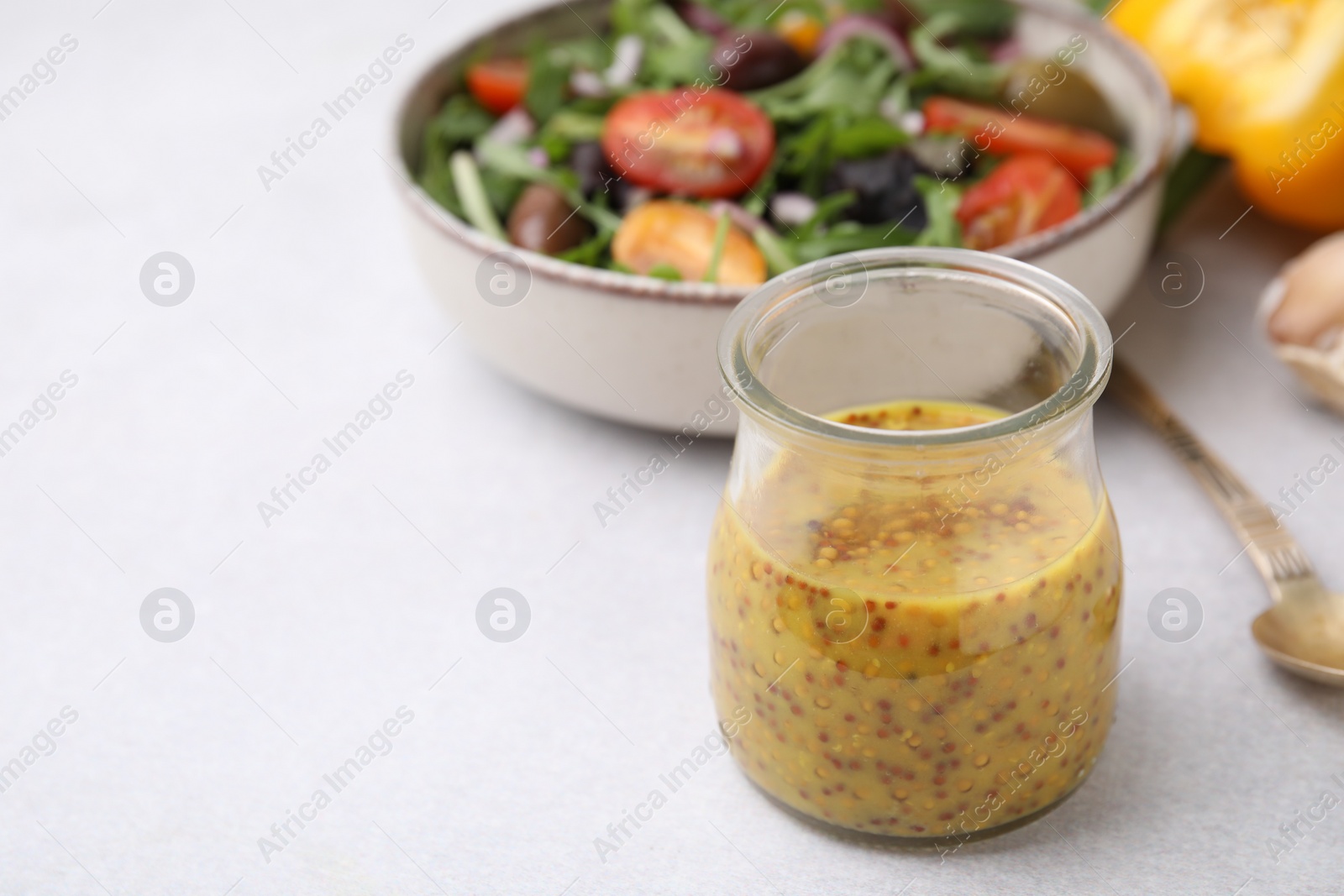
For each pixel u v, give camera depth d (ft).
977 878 1.53
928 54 2.01
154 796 1.62
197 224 2.29
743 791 1.60
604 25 2.10
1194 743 1.61
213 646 1.73
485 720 1.66
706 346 1.74
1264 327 1.86
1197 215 2.11
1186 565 1.73
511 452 1.90
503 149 1.95
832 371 1.57
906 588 1.45
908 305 1.54
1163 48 2.02
